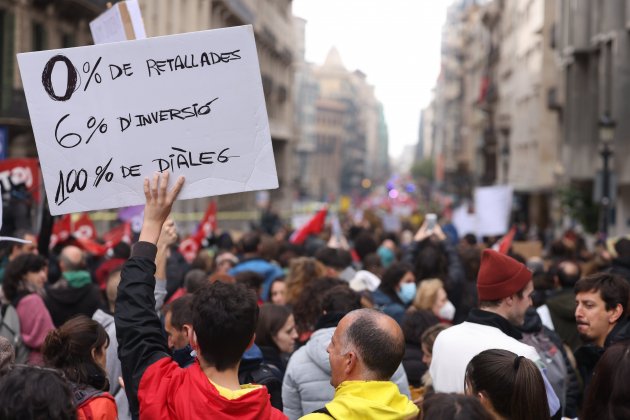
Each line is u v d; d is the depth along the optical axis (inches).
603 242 708.0
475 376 163.9
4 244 357.4
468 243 624.4
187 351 213.8
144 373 158.7
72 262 335.3
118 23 232.8
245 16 2374.5
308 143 6087.6
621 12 1159.0
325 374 230.5
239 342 158.4
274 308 259.4
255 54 183.8
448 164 5182.1
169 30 1657.2
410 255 457.4
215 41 183.0
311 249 581.9
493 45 3235.7
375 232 794.8
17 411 139.6
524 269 219.9
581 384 285.3
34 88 183.2
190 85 183.5
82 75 183.2
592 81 1332.4
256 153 184.5
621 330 243.3
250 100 184.1
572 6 1380.4
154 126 183.5
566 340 318.7
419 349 274.7
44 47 1176.2
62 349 186.5
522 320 226.7
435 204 2541.8
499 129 2780.5
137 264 169.2
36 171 449.4
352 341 171.3
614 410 163.2
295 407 233.8
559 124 1839.3
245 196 2571.4
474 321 220.4
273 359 253.3
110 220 1026.1
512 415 160.7
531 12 2281.0
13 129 1085.8
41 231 367.6
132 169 183.8
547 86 2073.1
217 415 152.8
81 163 183.9
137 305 164.2
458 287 377.4
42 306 286.5
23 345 284.2
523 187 2233.0
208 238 738.2
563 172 1644.9
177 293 344.8
